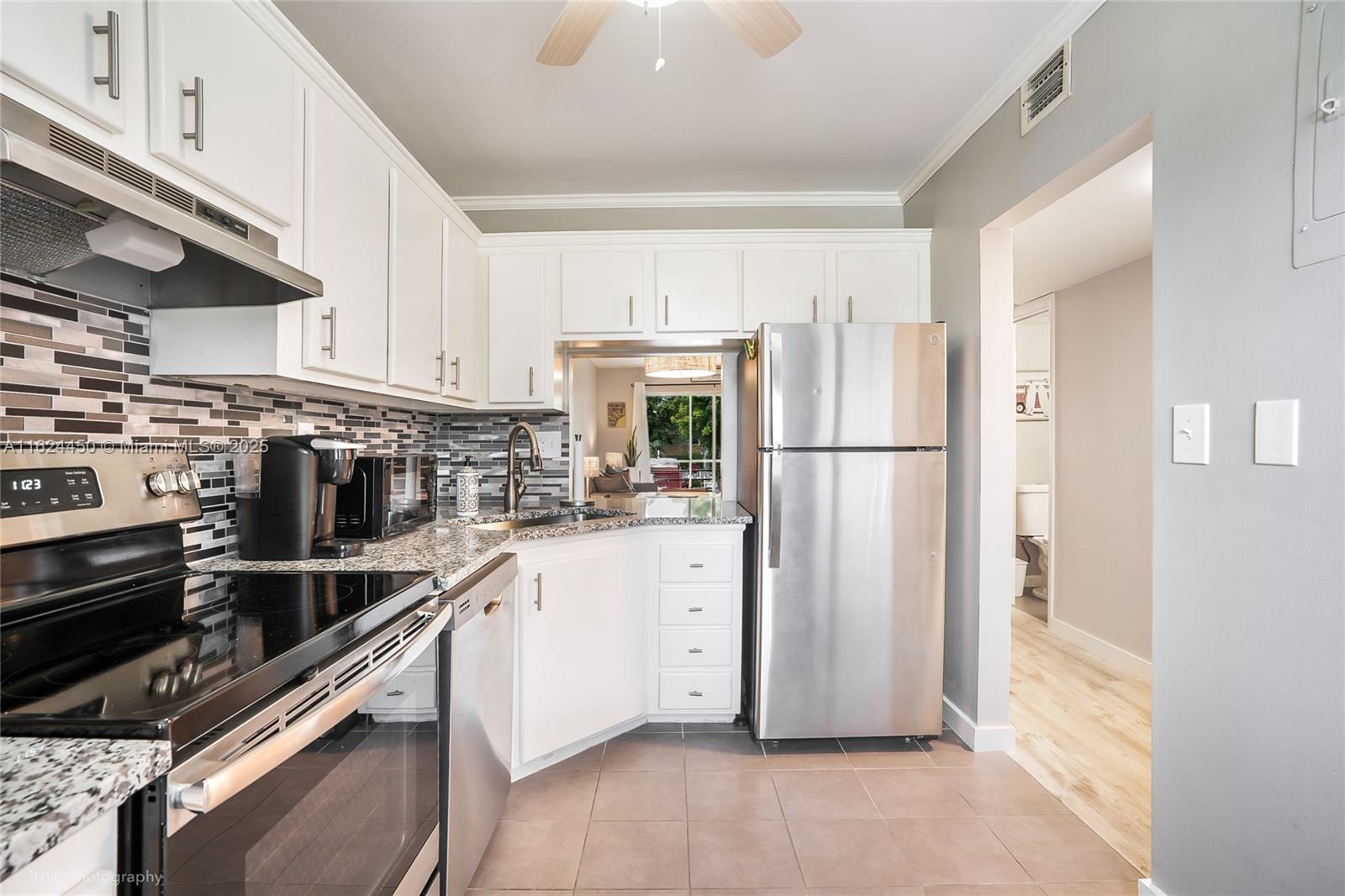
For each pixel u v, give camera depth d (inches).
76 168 31.0
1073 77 69.7
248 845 30.0
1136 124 60.2
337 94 60.5
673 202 118.5
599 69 79.1
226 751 28.3
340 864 38.1
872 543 88.7
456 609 54.0
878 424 88.4
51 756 24.1
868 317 104.8
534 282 105.9
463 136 96.0
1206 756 51.1
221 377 54.9
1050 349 154.1
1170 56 55.8
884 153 101.8
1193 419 52.1
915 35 73.2
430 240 83.4
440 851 54.1
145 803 25.2
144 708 27.2
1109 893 60.4
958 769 84.0
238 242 42.6
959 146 95.4
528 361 105.7
